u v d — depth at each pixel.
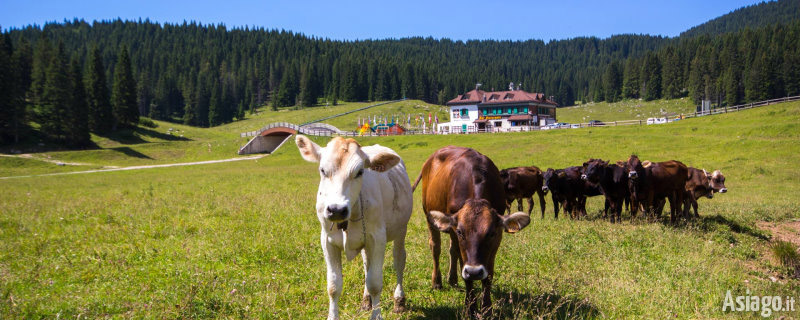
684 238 10.30
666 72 169.50
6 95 70.06
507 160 38.00
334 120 126.56
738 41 180.12
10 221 11.63
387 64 184.75
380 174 5.66
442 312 5.95
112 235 9.66
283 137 82.44
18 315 5.39
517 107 87.88
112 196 18.38
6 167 56.31
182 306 5.69
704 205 17.67
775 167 29.27
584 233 10.70
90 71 89.50
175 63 182.12
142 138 93.75
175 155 74.88
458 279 7.36
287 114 156.12
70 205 14.77
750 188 23.42
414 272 7.52
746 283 7.57
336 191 4.73
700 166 30.88
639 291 6.79
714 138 39.56
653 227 11.44
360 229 5.20
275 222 11.25
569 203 15.35
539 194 15.12
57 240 9.31
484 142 52.81
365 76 182.75
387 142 62.41
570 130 54.47
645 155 35.56
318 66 196.00
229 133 116.69
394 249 6.18
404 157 46.53
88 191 23.50
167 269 7.24
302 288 6.59
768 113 48.97
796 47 145.75
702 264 8.13
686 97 164.12
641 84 182.25
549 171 15.05
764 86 129.12
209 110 152.62
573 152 39.09
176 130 111.31
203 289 6.09
